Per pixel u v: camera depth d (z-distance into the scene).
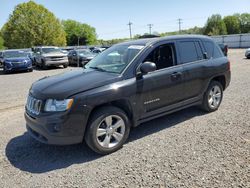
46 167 3.47
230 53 28.78
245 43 45.62
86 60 19.25
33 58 20.94
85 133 3.59
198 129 4.51
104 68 4.32
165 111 4.48
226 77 5.67
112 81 3.75
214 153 3.56
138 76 3.99
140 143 4.06
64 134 3.42
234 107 5.75
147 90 4.08
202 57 5.13
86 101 3.46
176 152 3.66
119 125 3.83
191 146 3.83
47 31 55.16
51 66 19.45
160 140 4.12
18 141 4.39
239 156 3.45
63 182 3.07
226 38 48.38
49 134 3.43
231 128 4.47
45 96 3.52
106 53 4.85
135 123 4.08
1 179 3.20
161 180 2.98
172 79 4.42
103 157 3.68
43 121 3.45
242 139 3.98
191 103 4.97
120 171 3.24
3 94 8.72
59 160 3.66
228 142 3.90
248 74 10.63
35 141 4.37
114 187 2.91
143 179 3.03
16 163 3.61
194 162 3.35
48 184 3.04
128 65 3.99
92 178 3.12
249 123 4.67
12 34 54.12
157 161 3.43
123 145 4.02
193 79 4.82
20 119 5.66
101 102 3.58
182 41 4.84
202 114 5.35
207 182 2.89
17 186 3.03
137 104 3.99
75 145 4.15
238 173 3.04
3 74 16.00
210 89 5.30
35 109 3.62
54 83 3.84
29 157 3.79
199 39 5.25
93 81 3.70
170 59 4.53
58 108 3.40
